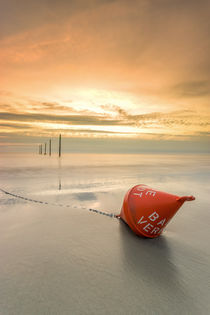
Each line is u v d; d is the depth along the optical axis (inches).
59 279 77.9
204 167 624.4
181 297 69.5
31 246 106.7
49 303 64.7
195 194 254.5
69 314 60.1
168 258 97.3
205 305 66.0
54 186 300.5
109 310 62.3
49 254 98.3
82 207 188.5
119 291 71.6
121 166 642.2
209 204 202.5
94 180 362.9
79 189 278.5
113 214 167.3
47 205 193.9
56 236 121.0
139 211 122.6
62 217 158.1
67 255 97.7
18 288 72.0
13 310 61.4
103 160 949.2
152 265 90.4
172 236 125.6
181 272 85.3
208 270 87.4
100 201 212.7
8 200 211.8
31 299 66.4
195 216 165.2
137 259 95.5
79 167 597.9
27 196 232.1
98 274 82.0
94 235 123.8
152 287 74.5
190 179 384.8
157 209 114.7
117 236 123.0
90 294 69.6
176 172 493.0
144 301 66.9
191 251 105.2
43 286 73.3
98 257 96.5
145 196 124.9
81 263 90.4
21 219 151.8
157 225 116.3
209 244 114.4
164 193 118.6
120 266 88.7
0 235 121.0
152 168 589.0
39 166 615.2
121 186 306.0
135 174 451.5
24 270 83.7
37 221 147.8
